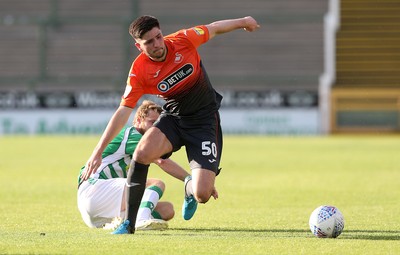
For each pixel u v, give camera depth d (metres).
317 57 109.00
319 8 111.50
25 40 112.88
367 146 79.44
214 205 36.53
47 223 29.97
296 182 47.62
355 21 110.81
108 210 27.84
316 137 95.25
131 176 25.75
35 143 85.38
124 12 114.25
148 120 28.56
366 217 31.34
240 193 41.84
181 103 26.14
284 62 109.25
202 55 110.44
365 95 100.19
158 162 28.42
